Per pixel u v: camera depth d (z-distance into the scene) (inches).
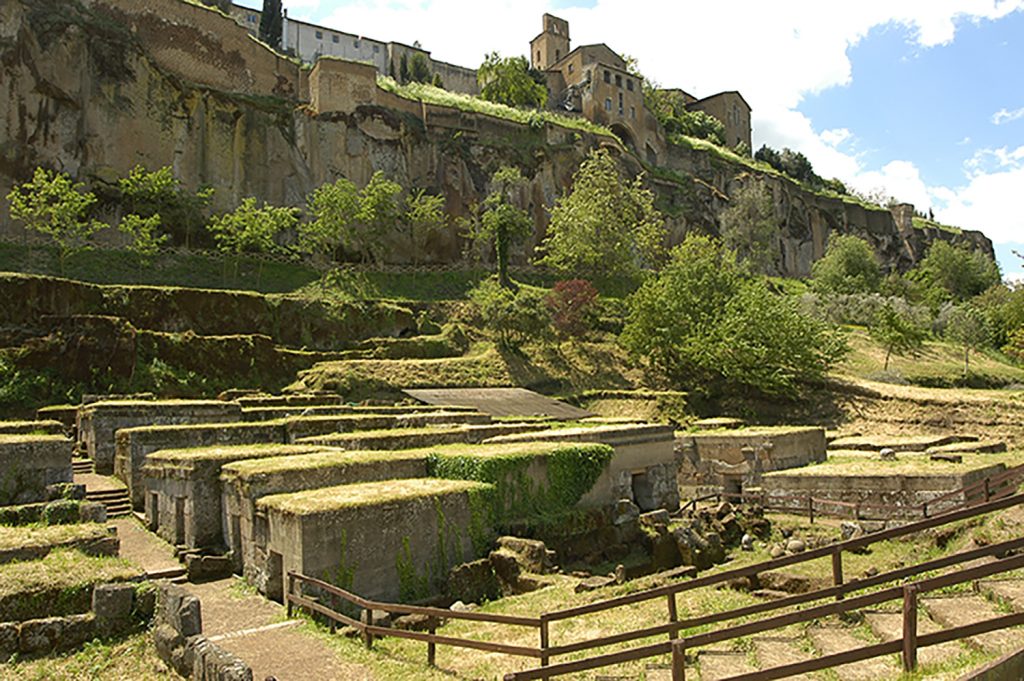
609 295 2839.6
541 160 3186.5
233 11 3663.9
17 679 394.3
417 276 2709.2
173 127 2444.6
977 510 303.6
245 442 943.0
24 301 1535.4
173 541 718.5
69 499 714.8
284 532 575.5
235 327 1865.2
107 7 2415.1
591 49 4099.4
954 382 2171.5
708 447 1175.6
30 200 2031.3
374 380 1760.6
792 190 4308.6
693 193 3752.5
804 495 981.2
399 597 602.5
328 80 2773.1
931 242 4881.9
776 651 388.5
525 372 2037.4
